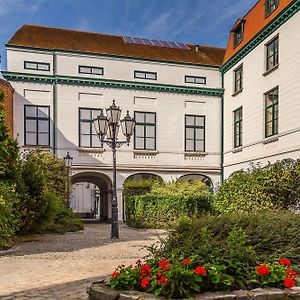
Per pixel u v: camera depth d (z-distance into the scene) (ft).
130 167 76.59
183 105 80.33
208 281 14.38
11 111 70.08
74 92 74.79
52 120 73.36
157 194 59.36
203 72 81.92
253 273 15.53
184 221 19.81
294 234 19.70
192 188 64.95
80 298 16.11
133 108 77.66
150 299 13.28
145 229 55.11
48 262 24.91
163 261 15.07
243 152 70.85
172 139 79.30
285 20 56.80
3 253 28.76
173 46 89.15
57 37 79.82
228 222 19.85
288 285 14.66
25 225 42.45
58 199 52.16
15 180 37.86
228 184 40.98
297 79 53.47
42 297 16.34
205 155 80.74
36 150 65.26
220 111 82.07
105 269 22.47
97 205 122.93
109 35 87.25
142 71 78.79
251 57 68.28
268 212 22.38
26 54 73.10
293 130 54.08
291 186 36.27
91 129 75.51
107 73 76.74
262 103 63.67
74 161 73.97
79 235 44.98
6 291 17.38
